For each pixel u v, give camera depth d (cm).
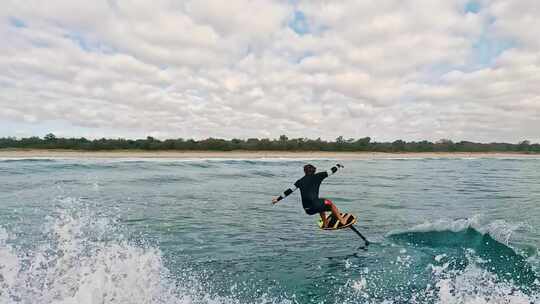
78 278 539
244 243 807
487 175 2858
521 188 1947
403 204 1359
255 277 604
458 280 581
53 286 510
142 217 1040
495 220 1038
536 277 584
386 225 1001
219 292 541
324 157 5578
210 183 1944
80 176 2009
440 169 3522
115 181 1847
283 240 841
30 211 1044
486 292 528
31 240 744
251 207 1261
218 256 711
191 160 3838
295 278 602
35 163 2708
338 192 1689
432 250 753
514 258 680
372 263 679
